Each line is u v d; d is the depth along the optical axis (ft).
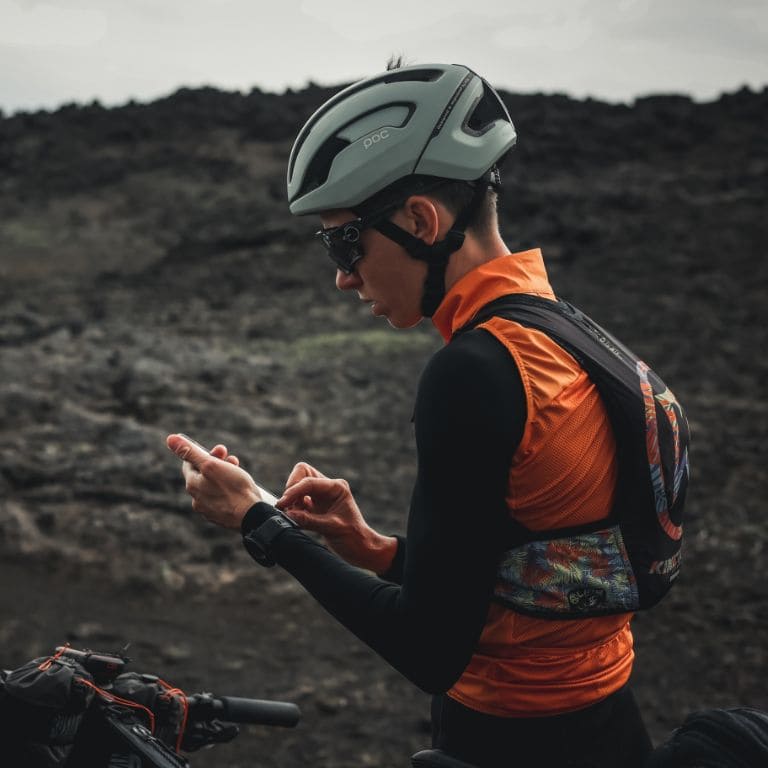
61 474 27.27
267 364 42.83
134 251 82.64
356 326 54.65
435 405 4.10
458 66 4.61
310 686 18.38
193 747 5.57
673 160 92.58
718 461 31.14
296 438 33.14
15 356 40.63
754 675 18.85
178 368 40.06
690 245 68.33
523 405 4.06
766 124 98.99
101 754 5.13
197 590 22.21
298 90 124.26
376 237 4.51
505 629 4.28
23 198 98.07
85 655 5.29
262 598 21.98
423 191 4.42
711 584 22.62
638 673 18.95
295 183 4.61
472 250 4.53
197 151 108.06
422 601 4.15
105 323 55.88
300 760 16.03
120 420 32.22
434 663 4.18
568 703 4.34
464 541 4.11
